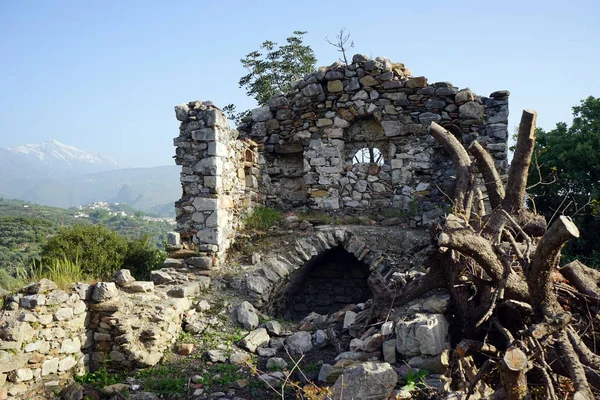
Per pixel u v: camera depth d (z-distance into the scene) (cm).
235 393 640
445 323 607
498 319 573
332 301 1216
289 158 1291
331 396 520
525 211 725
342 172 1220
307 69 2045
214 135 971
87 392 660
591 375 466
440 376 541
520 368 410
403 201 1162
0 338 611
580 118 1761
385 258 1003
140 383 673
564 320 459
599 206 1477
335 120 1209
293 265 1005
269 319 863
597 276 591
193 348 761
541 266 483
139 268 1134
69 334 691
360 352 629
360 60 1188
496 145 1107
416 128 1155
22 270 870
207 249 964
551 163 1622
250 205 1170
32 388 634
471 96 1120
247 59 2042
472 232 538
